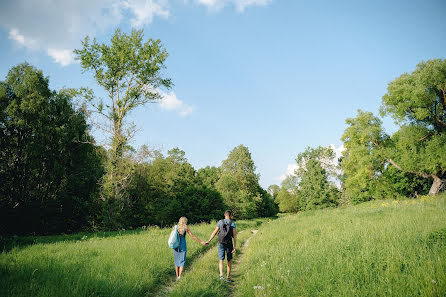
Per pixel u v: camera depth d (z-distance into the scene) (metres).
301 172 68.38
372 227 9.59
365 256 5.88
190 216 33.94
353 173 36.38
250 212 50.09
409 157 28.50
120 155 22.81
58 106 25.05
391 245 6.31
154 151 23.61
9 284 4.64
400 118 29.39
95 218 27.30
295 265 6.29
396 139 34.44
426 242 6.45
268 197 73.12
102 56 23.06
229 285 6.19
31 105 21.16
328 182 61.34
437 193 27.23
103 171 26.31
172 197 36.47
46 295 4.16
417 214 12.32
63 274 5.40
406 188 35.66
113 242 11.06
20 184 21.44
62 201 24.81
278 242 10.52
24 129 21.44
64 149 24.52
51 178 23.38
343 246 7.17
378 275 4.84
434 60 26.75
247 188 61.00
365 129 33.19
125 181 23.36
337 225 12.71
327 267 5.63
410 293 4.00
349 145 35.12
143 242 10.68
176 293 4.93
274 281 5.45
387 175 34.69
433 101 27.20
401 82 28.69
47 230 22.97
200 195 36.62
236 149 71.19
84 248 9.07
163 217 31.52
